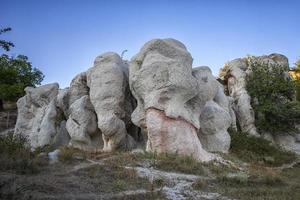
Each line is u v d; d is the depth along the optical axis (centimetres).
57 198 902
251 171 1434
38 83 3747
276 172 1529
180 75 1530
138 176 1186
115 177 1157
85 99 1848
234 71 2383
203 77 1802
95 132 1842
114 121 1705
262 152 1895
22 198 876
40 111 2136
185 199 1022
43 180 1031
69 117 1897
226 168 1419
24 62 3681
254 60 2453
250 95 2272
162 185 1123
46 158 1352
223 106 1944
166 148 1474
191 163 1371
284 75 2353
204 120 1753
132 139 1808
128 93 1847
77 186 1027
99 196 963
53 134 1998
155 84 1529
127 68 1886
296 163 1878
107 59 1817
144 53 1620
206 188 1152
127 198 971
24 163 1170
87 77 1912
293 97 2303
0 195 879
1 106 3450
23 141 1543
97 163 1316
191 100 1597
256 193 1134
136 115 1625
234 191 1139
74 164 1301
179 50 1590
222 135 1756
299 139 2248
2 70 3481
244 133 2036
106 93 1742
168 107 1502
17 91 3316
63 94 2089
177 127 1489
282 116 2138
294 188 1243
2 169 1120
